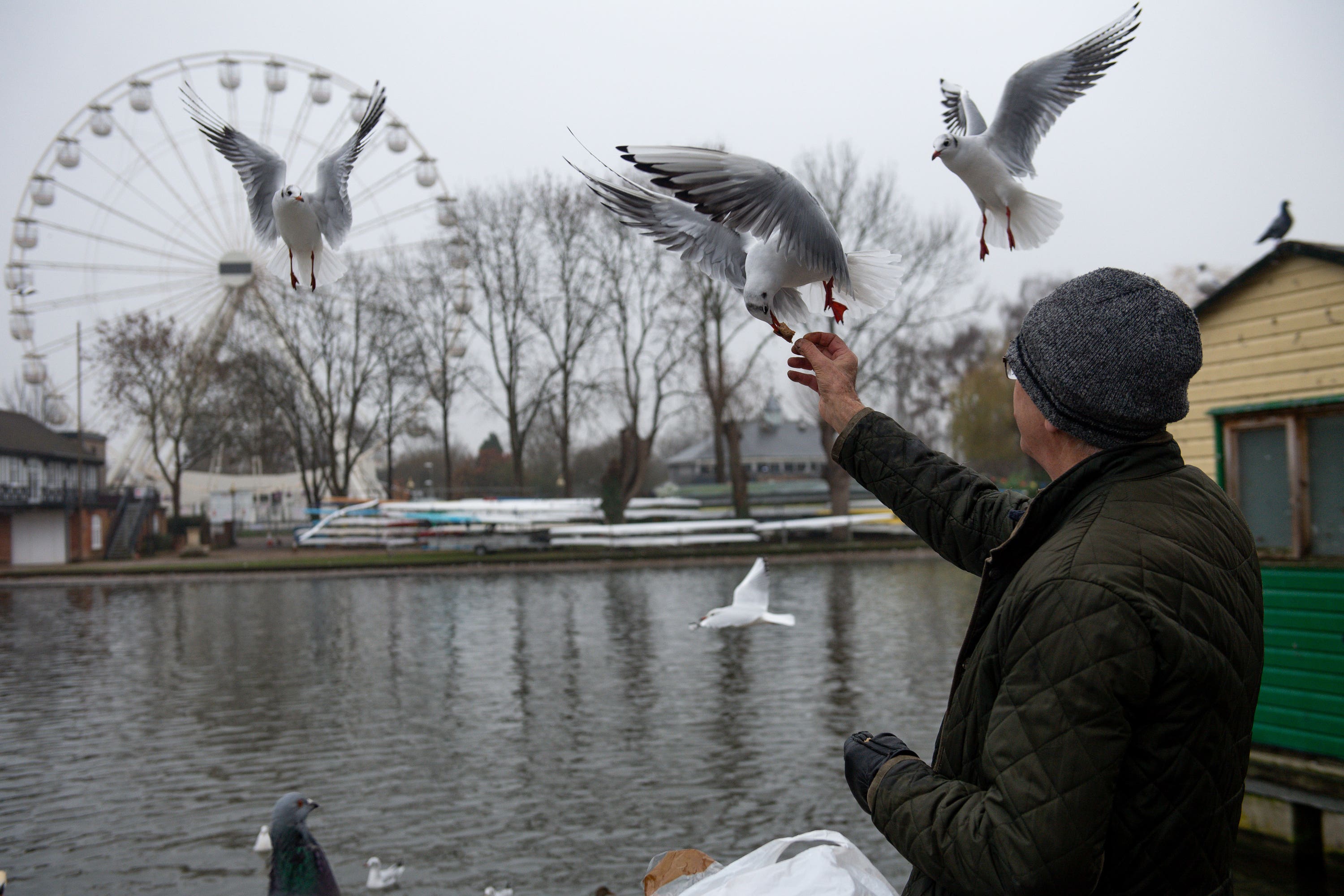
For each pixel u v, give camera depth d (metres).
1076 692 1.51
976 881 1.57
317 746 11.15
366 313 50.47
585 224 48.88
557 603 25.97
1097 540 1.61
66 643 20.42
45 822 8.80
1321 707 6.66
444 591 30.34
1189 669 1.49
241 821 8.73
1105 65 3.14
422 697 13.73
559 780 9.59
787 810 8.56
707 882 2.39
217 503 57.88
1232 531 1.69
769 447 77.94
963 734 1.80
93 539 53.72
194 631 22.09
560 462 82.25
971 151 3.12
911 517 2.30
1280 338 7.45
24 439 55.50
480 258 50.03
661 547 44.47
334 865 7.64
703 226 2.87
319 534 48.25
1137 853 1.54
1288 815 6.75
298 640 20.09
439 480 96.62
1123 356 1.68
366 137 3.24
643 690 13.73
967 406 53.12
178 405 55.03
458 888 7.18
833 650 16.53
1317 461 6.82
